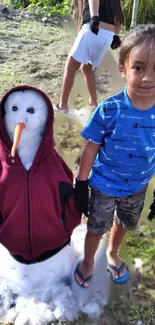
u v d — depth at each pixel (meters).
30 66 5.30
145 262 2.66
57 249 2.38
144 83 1.83
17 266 2.47
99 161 2.13
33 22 7.20
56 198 2.17
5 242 2.29
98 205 2.20
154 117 1.95
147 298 2.42
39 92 2.08
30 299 2.33
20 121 2.02
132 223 2.33
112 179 2.12
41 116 2.07
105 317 2.29
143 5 7.32
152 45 1.78
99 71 5.31
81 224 2.85
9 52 5.73
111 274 2.51
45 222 2.21
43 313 2.25
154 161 2.13
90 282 2.46
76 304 2.33
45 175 2.13
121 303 2.38
